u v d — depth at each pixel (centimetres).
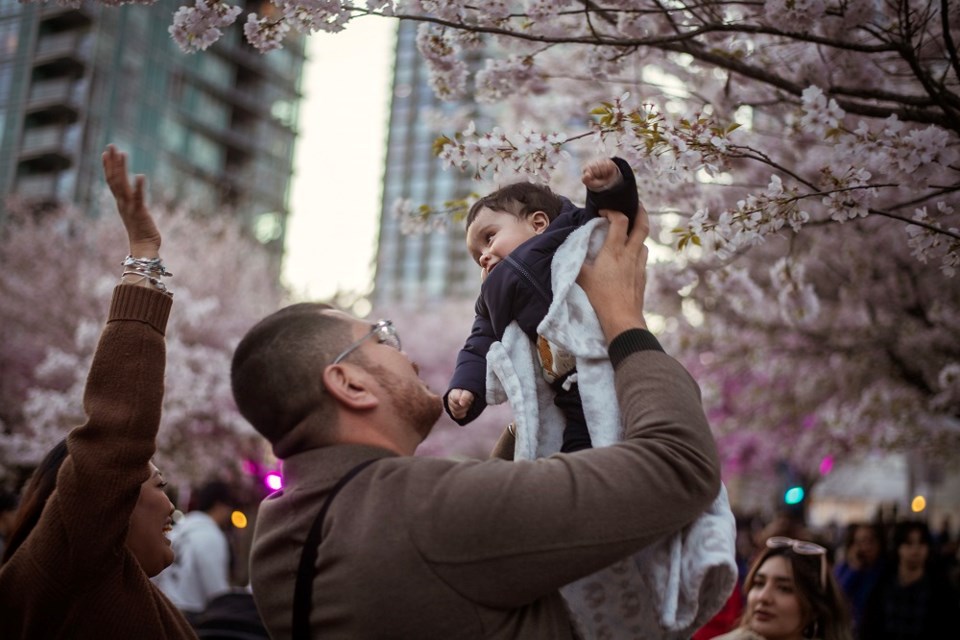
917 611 631
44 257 2375
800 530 627
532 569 165
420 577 167
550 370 206
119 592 218
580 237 200
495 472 171
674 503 169
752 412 1498
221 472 1909
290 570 183
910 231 343
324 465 186
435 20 346
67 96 3981
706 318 1076
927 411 1030
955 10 380
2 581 217
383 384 192
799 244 809
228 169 4994
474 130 337
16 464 1714
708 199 435
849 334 980
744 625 387
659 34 417
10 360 2278
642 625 183
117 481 209
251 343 195
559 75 427
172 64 4547
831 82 405
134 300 218
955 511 3688
